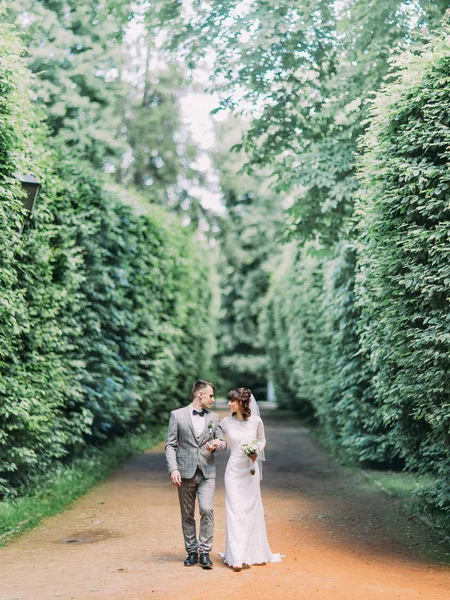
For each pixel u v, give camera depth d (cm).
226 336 5212
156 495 1298
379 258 996
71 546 896
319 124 1427
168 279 2348
